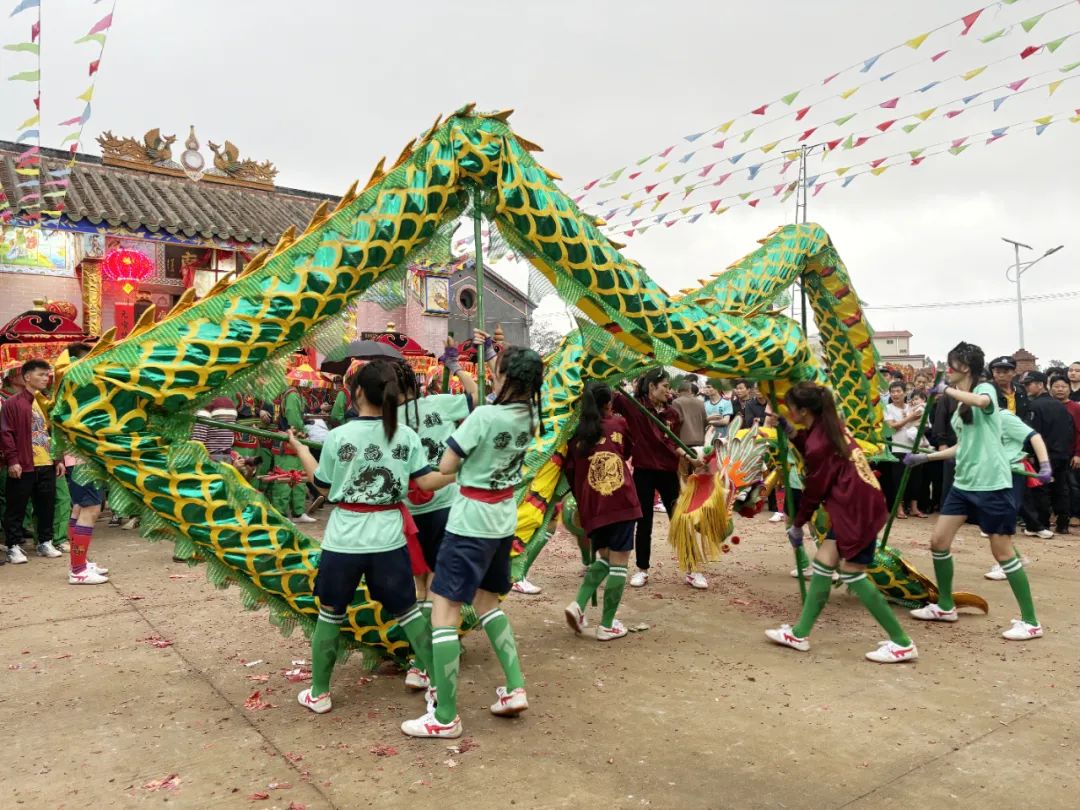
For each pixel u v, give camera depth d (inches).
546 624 208.2
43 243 471.2
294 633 197.0
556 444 196.4
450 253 178.5
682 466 242.8
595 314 191.8
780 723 143.3
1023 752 131.0
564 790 119.2
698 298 219.3
